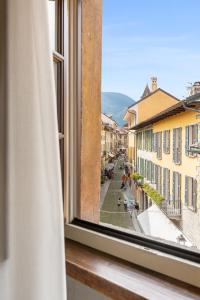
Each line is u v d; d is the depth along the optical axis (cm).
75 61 113
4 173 77
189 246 84
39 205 74
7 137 77
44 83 74
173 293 73
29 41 74
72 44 112
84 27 111
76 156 115
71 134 114
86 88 114
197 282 77
